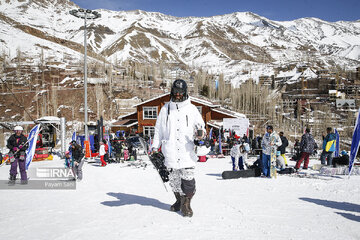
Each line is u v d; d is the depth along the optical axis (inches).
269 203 220.5
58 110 2591.0
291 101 4429.1
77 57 5078.7
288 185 314.2
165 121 185.9
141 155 855.7
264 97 3644.2
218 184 327.9
